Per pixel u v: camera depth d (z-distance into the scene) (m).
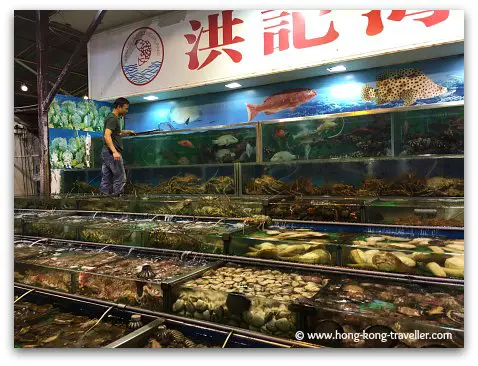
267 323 1.84
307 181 3.92
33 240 3.66
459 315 1.71
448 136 3.55
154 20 6.07
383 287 2.07
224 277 2.33
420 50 4.24
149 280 2.23
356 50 4.46
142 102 7.07
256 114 5.95
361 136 4.07
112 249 3.22
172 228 3.19
